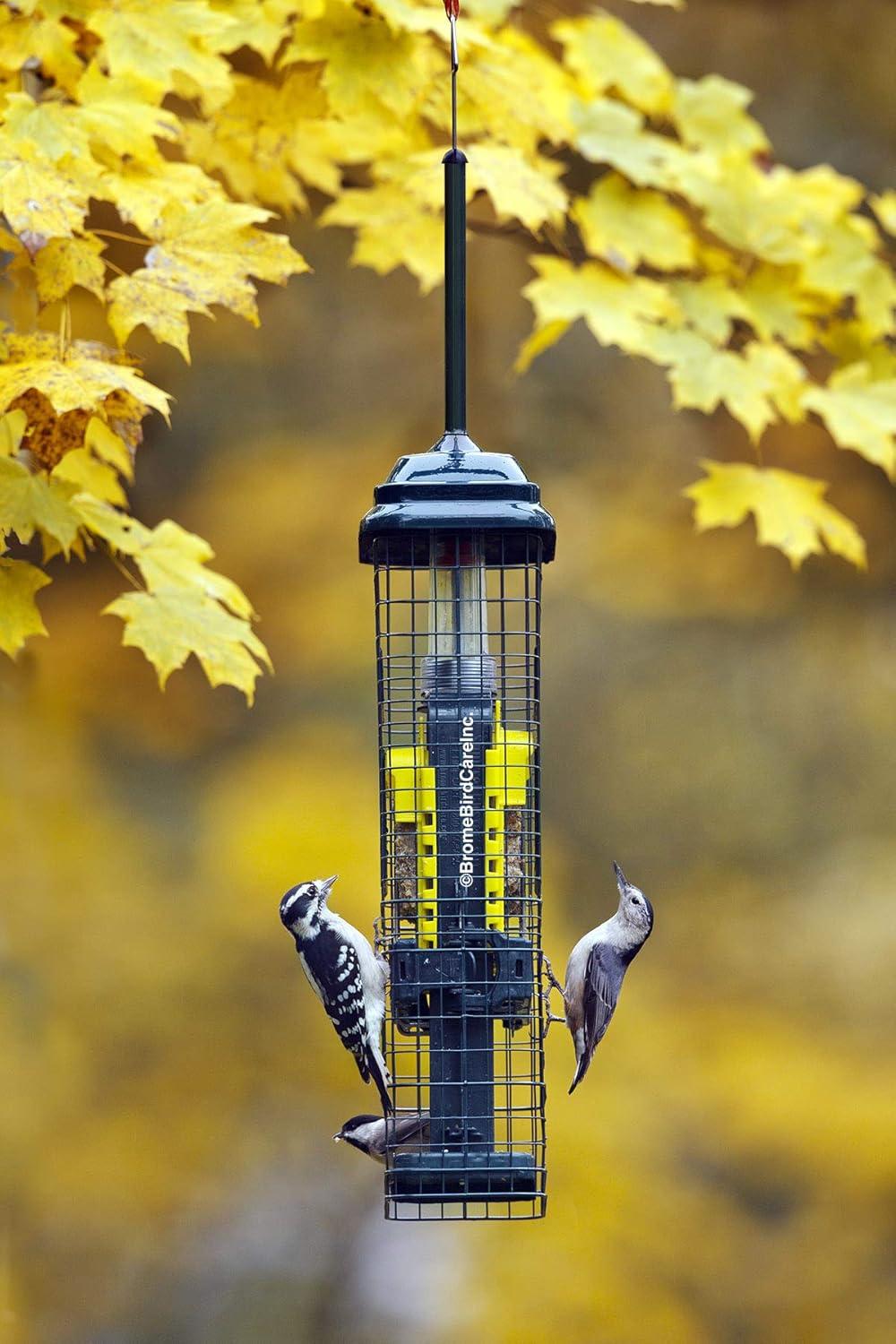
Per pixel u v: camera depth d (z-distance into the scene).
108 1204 17.03
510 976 8.98
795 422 10.91
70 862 17.42
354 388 18.83
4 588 8.38
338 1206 17.38
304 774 18.06
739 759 18.98
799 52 17.59
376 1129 9.09
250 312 8.48
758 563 18.83
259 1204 17.22
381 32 9.57
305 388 18.81
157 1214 17.12
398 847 9.13
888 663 19.08
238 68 10.23
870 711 19.02
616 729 18.98
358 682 18.44
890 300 11.33
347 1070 17.55
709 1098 17.17
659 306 10.80
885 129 17.48
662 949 18.33
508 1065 9.02
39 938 17.30
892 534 17.84
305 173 10.95
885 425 10.94
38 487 8.38
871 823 18.78
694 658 19.19
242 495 18.53
